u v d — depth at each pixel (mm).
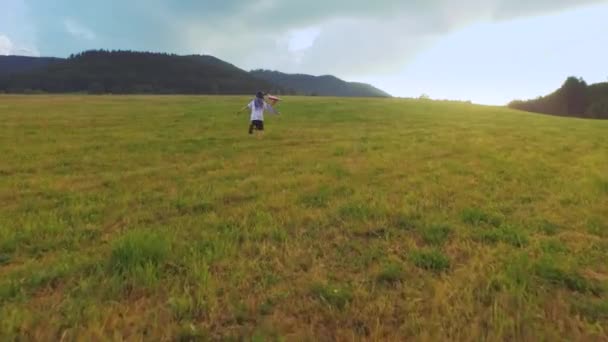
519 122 27578
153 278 3850
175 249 4672
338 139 16734
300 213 6309
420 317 3295
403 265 4402
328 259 4613
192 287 3797
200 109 33656
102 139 15977
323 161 11422
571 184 8586
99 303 3490
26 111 29875
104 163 11062
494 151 13664
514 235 5312
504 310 3357
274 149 13867
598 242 5164
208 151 13242
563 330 3119
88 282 3832
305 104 40750
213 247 4816
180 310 3375
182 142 15383
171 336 3061
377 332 3059
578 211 6605
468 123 25438
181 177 9352
